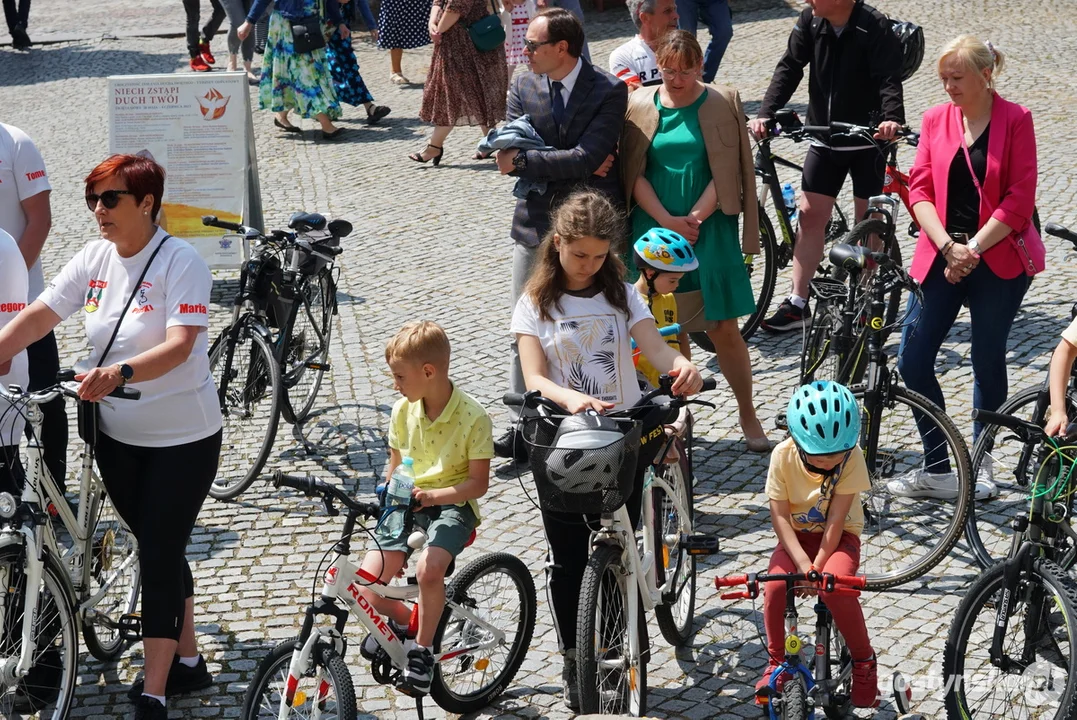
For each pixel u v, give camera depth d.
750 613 6.35
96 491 5.94
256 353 8.12
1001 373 7.19
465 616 5.53
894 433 7.29
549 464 4.75
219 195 11.66
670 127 7.67
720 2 16.33
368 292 11.21
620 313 5.35
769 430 8.32
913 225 8.19
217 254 11.72
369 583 5.28
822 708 5.13
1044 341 9.34
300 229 8.76
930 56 18.06
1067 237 6.88
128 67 21.83
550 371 5.40
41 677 5.59
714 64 16.48
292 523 7.48
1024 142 6.75
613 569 5.25
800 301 9.92
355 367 9.66
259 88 18.00
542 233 7.63
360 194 14.21
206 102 11.55
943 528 6.70
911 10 21.34
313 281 8.76
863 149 9.49
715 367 9.45
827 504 5.24
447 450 5.37
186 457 5.50
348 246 12.46
